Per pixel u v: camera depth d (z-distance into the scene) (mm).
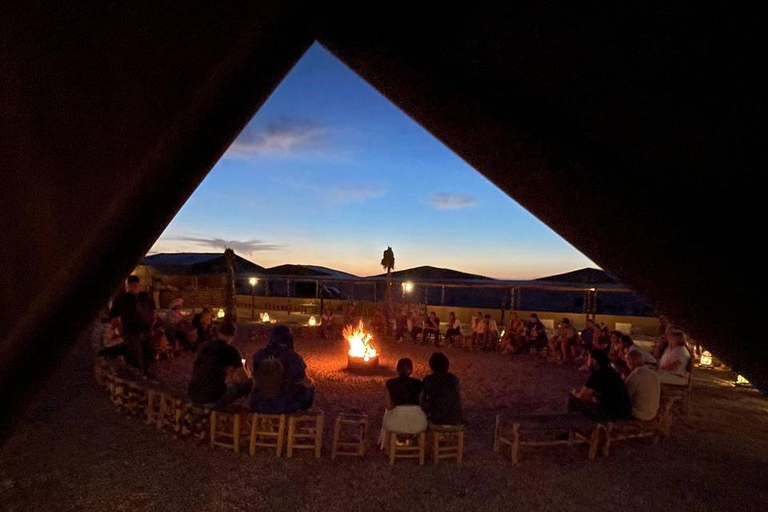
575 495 5035
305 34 1037
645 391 6551
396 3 1167
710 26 930
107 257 851
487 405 8812
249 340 15461
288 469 5434
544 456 6094
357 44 1282
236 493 4828
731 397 9672
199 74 800
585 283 19594
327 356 13211
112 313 9297
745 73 934
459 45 1178
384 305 19562
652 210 1156
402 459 5875
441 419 5910
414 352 14367
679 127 1031
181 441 6023
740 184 1025
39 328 810
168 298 23406
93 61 765
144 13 775
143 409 6902
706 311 1241
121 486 4820
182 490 4824
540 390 10000
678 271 1218
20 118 751
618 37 1011
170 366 10898
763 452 6500
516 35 1101
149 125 787
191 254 29797
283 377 5957
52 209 771
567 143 1180
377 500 4812
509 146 1266
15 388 865
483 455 6105
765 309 1119
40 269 776
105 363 8195
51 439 5875
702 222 1106
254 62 896
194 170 929
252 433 5773
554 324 19484
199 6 796
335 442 5816
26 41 739
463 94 1237
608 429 6086
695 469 5805
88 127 771
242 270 29578
